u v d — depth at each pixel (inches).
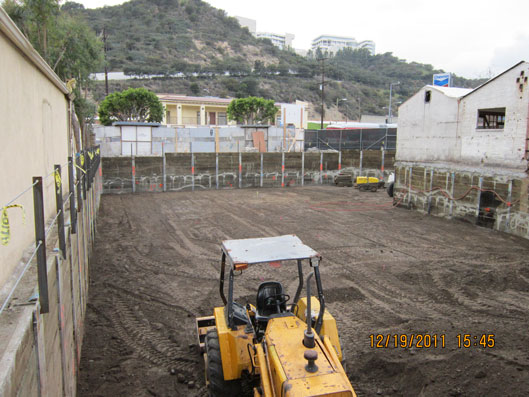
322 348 177.5
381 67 6176.2
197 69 3649.1
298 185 1364.4
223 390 208.7
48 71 255.6
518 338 306.8
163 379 265.9
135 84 3088.1
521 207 637.9
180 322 348.8
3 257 165.3
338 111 3757.4
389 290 415.2
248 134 1610.5
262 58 4722.0
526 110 629.0
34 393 132.3
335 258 525.3
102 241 624.1
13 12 667.4
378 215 832.3
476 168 729.6
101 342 314.0
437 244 595.5
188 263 514.9
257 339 215.2
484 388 243.0
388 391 249.0
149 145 1448.1
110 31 4217.5
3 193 165.6
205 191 1224.2
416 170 876.6
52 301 171.8
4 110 168.6
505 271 469.7
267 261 207.5
